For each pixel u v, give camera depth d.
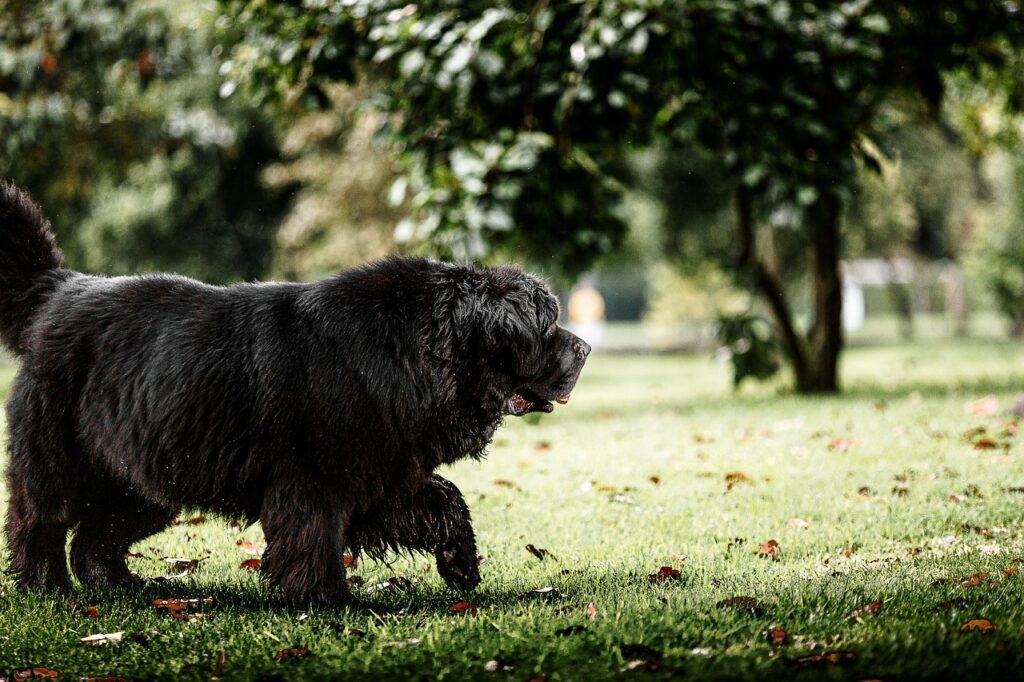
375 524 5.29
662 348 41.25
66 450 5.30
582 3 10.72
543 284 5.09
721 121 10.81
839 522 6.92
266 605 5.30
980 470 8.08
